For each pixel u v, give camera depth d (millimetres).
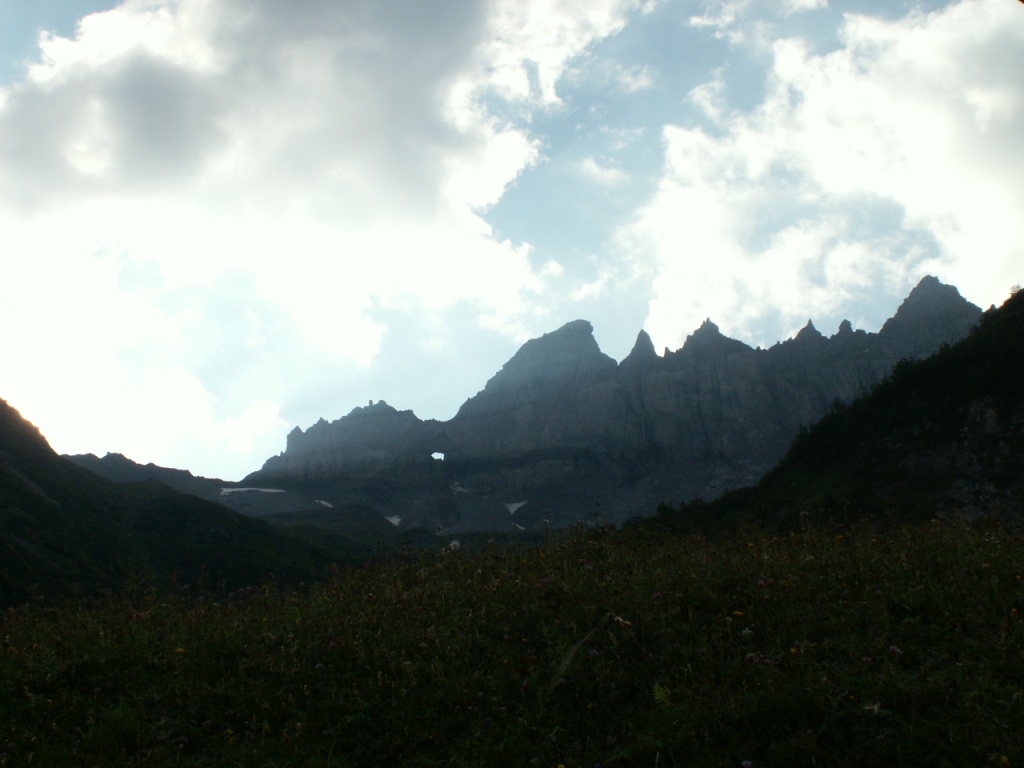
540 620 8359
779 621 7734
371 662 7801
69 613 10281
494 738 6383
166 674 8016
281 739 6625
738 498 83062
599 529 12766
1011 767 5180
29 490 121250
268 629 9078
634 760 5945
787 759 5660
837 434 85875
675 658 7254
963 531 10789
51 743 6816
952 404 76375
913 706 5977
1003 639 6738
